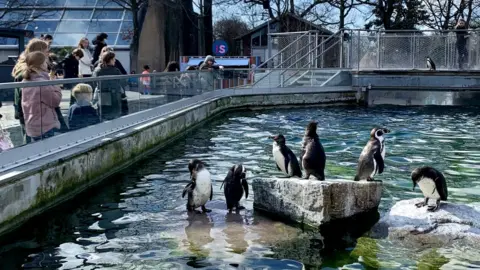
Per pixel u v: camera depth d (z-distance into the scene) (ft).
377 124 65.41
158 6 142.82
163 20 144.66
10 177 24.32
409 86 89.97
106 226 25.41
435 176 24.76
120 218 26.66
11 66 65.36
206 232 24.66
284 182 27.07
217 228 25.25
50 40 49.52
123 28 135.23
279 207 27.27
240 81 87.92
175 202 29.63
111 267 20.54
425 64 90.12
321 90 92.12
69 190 30.12
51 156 29.17
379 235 24.25
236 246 22.89
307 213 25.96
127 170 37.68
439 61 89.71
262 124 65.67
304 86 91.56
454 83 87.56
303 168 28.02
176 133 53.26
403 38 90.74
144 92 46.21
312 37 95.30
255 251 22.34
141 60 143.64
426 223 24.11
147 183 33.88
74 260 21.24
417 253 22.03
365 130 59.72
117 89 39.73
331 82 93.20
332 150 46.78
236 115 76.84
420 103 95.91
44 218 26.27
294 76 91.50
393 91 93.86
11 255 21.66
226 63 122.93
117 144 37.09
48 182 27.73
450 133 57.77
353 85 93.56
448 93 95.71
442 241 23.04
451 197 30.76
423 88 89.15
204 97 71.97
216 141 51.42
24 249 22.33
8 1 123.44
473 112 80.69
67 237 23.82
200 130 59.77
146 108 47.06
